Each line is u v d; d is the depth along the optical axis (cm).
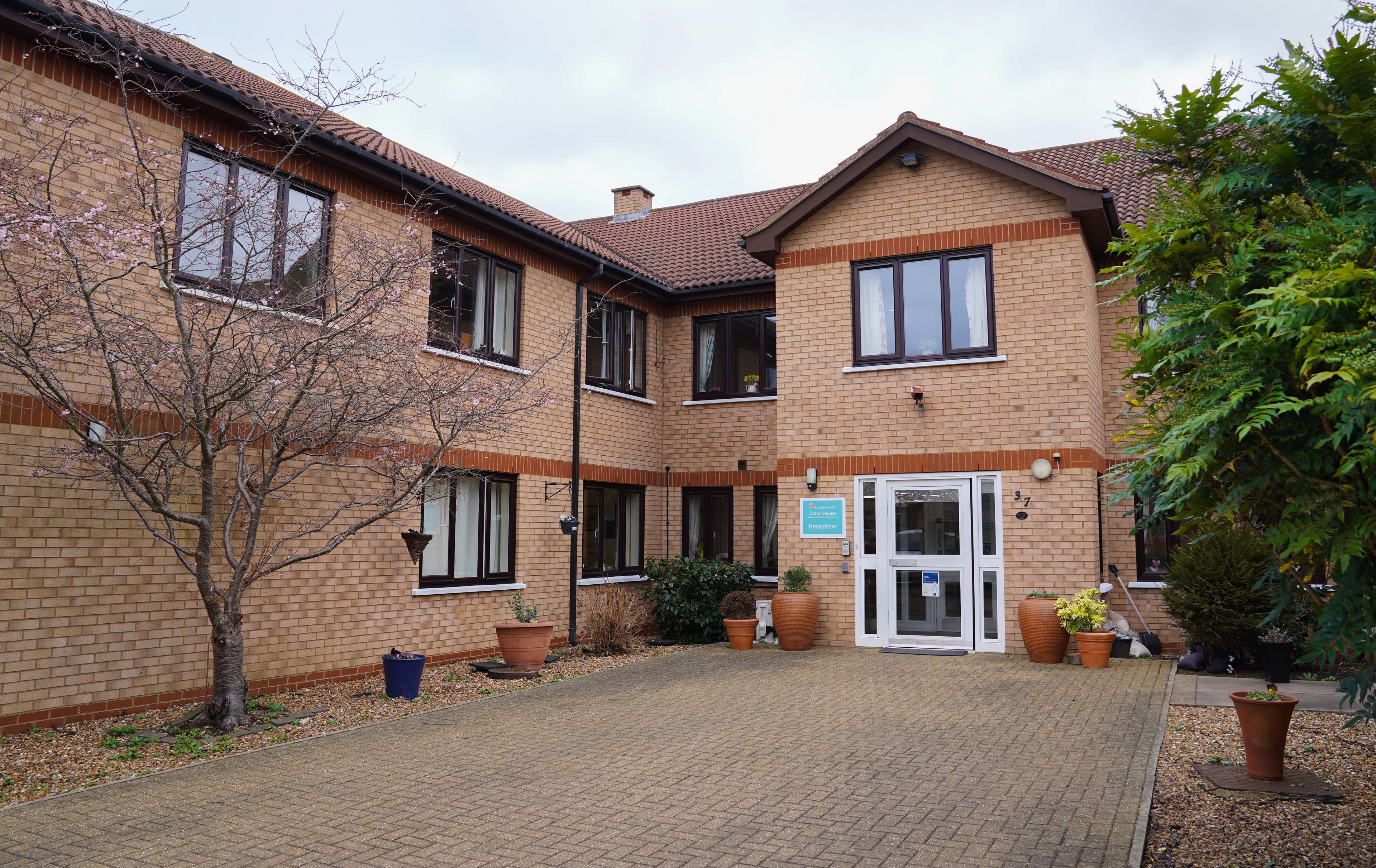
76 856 506
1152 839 534
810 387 1402
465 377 1109
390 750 743
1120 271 478
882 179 1386
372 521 935
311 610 1047
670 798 607
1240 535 667
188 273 923
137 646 877
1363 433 355
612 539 1580
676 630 1474
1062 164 1731
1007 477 1270
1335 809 580
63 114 811
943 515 1314
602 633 1351
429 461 977
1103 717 846
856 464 1361
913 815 569
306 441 900
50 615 812
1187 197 456
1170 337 429
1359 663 1116
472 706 934
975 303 1320
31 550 801
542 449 1396
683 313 1723
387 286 892
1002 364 1288
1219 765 679
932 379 1325
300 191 1073
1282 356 380
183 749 740
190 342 788
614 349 1608
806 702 934
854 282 1394
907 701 934
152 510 855
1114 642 1234
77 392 832
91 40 842
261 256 938
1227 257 426
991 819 558
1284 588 450
